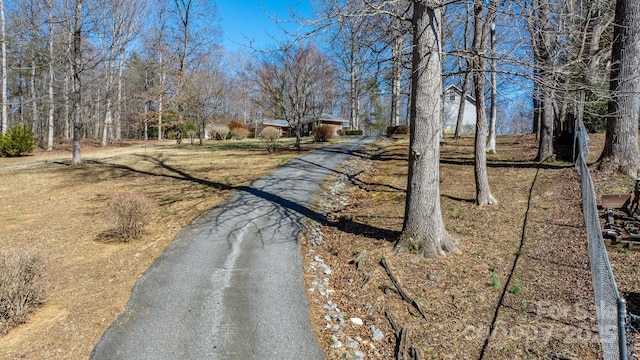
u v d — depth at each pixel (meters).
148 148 23.89
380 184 11.64
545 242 6.11
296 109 20.62
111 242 7.18
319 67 22.95
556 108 12.65
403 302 4.87
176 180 12.62
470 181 10.47
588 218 5.88
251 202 9.69
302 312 4.74
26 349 3.87
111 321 4.41
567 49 6.13
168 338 4.10
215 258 6.33
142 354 3.82
